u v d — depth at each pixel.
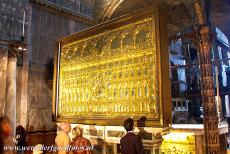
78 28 12.10
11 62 8.02
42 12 10.52
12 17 8.58
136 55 6.39
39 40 10.30
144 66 6.17
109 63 7.13
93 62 7.62
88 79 7.72
